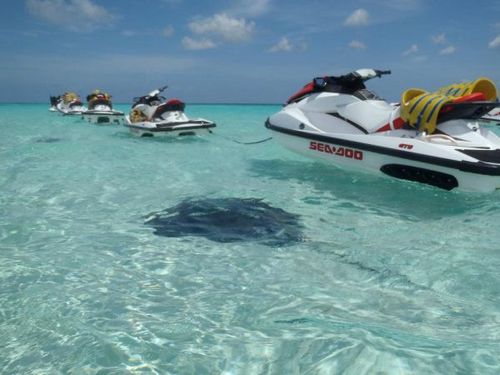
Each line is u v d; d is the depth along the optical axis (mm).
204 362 1605
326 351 1645
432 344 1683
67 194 4574
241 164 6609
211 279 2447
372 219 3680
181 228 3426
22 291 2256
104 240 3133
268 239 3164
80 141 9578
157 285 2359
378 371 1496
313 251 2910
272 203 4238
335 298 2184
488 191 4129
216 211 3920
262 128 14492
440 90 5180
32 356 1663
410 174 4746
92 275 2492
